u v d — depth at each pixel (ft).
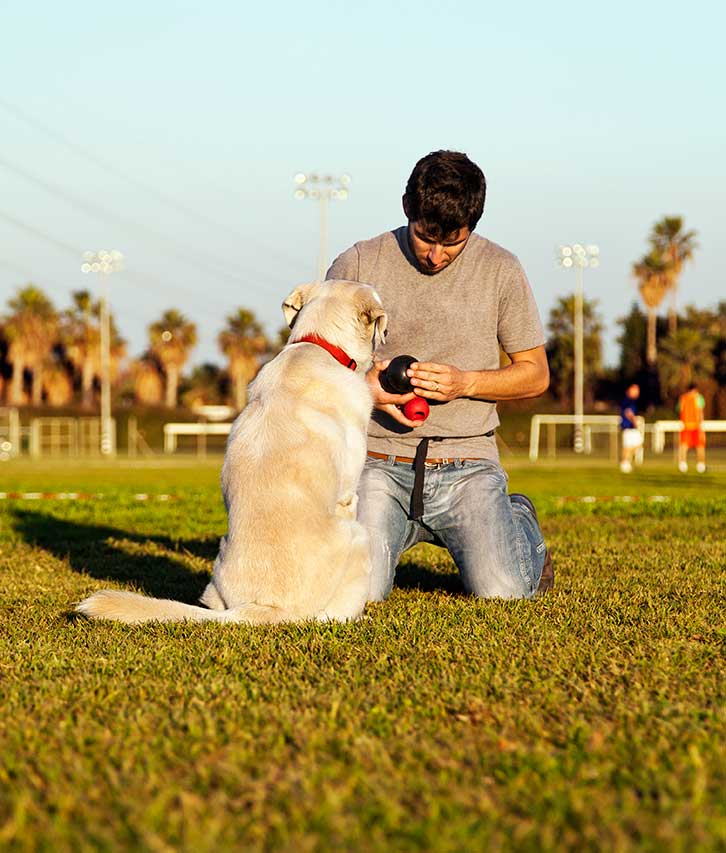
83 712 10.66
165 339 217.15
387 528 18.74
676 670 12.49
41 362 204.95
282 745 9.50
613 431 139.85
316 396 15.53
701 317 210.59
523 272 19.69
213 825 7.38
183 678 12.05
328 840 7.23
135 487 61.16
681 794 8.11
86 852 7.08
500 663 12.73
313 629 14.42
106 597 14.71
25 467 102.83
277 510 15.02
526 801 8.05
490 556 18.57
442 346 19.10
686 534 31.50
